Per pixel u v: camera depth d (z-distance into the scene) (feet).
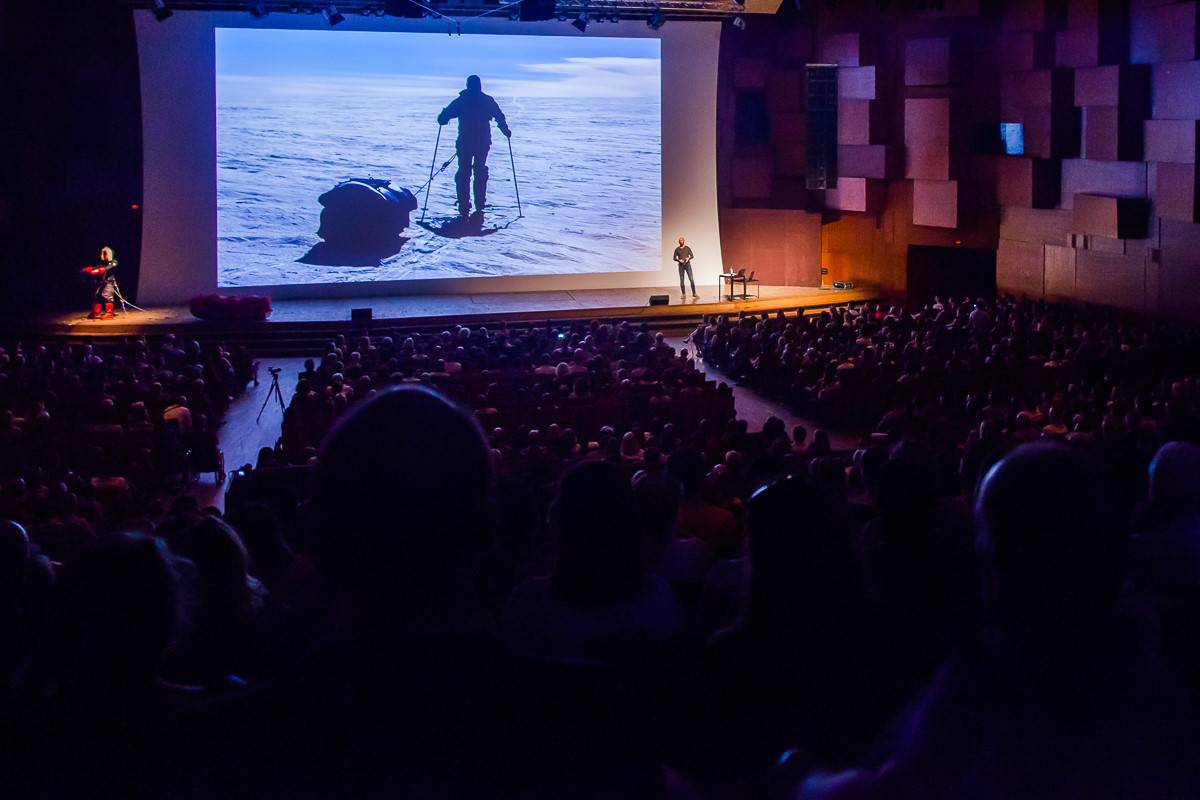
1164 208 65.72
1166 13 65.26
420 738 4.06
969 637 5.48
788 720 8.48
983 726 5.12
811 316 72.90
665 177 86.48
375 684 4.11
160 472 42.39
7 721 5.35
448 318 74.54
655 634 8.66
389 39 80.07
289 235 80.84
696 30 85.66
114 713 5.43
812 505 8.45
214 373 58.49
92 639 5.90
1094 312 68.80
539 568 14.42
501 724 4.14
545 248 84.69
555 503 9.00
